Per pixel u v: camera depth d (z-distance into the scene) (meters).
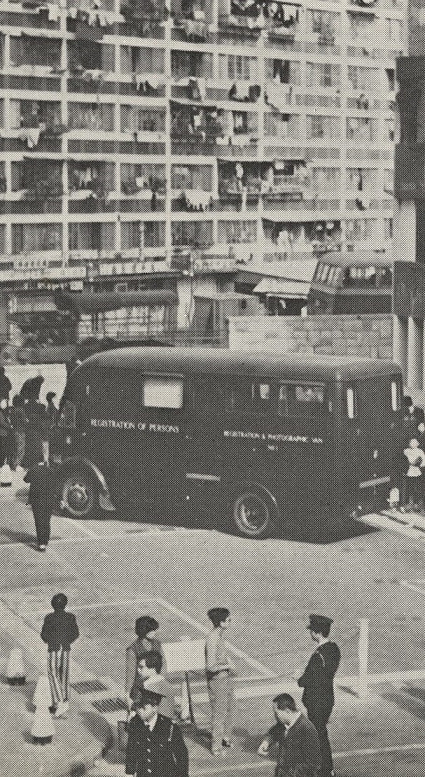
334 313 63.59
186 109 91.12
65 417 32.94
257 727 20.14
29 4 83.00
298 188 97.69
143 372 31.75
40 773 17.69
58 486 33.00
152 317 83.12
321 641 17.39
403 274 45.69
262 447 30.42
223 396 30.83
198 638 24.12
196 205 92.00
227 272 92.38
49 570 28.36
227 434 30.83
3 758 18.20
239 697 21.47
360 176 101.25
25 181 84.31
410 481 31.80
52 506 31.23
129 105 88.50
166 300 75.94
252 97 94.38
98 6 85.75
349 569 28.52
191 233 92.56
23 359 59.91
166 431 31.53
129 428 32.03
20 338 70.00
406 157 45.25
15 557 29.33
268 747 18.58
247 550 30.05
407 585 27.39
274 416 30.22
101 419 32.41
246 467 30.66
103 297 74.44
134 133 88.62
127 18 87.50
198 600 26.42
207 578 27.88
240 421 30.64
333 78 99.06
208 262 91.44
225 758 18.81
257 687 21.92
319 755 14.91
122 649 23.69
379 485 30.88
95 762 18.44
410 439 31.75
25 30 83.00
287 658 23.33
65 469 32.84
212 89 92.50
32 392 39.47
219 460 30.95
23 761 18.11
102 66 86.94
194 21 90.62
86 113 86.50
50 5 83.50
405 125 45.38
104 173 87.75
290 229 97.81
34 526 32.03
